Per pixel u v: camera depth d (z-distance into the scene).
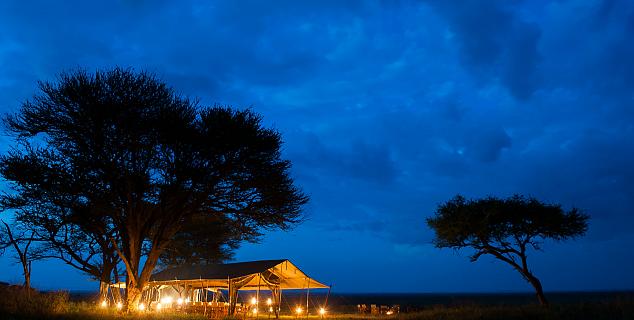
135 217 28.94
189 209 28.97
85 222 29.11
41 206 28.83
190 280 35.78
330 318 36.78
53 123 26.06
